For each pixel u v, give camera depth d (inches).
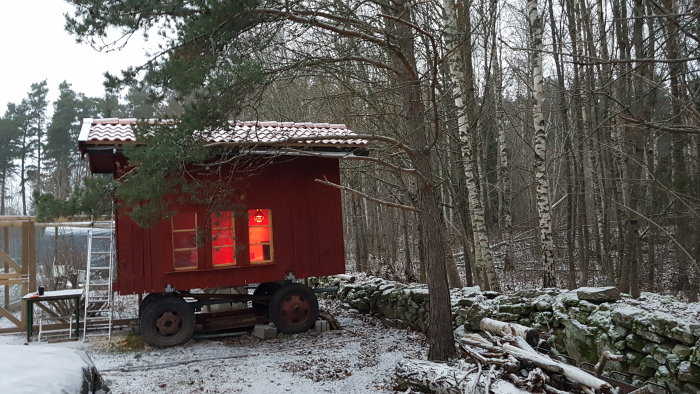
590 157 600.1
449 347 327.3
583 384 202.4
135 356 408.5
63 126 1477.6
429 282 335.9
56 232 700.0
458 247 911.7
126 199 289.1
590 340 277.3
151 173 290.8
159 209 301.3
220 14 260.7
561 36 588.4
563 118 603.2
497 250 849.5
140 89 266.2
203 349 431.5
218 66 270.4
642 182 397.7
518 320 339.0
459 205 533.0
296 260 491.2
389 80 482.6
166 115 296.0
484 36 589.3
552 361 217.6
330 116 685.9
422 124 336.8
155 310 441.1
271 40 306.7
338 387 309.4
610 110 381.1
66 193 302.0
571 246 563.2
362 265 774.5
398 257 924.6
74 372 140.6
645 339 243.9
